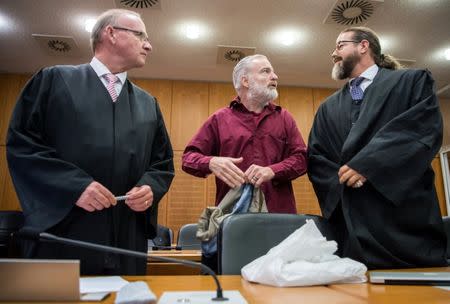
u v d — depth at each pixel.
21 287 0.60
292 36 4.05
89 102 1.27
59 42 4.21
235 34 4.03
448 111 5.62
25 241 1.12
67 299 0.60
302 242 0.85
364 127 1.37
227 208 1.50
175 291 0.69
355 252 1.20
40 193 1.11
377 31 3.94
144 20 3.77
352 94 1.58
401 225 1.26
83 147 1.21
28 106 1.24
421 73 1.41
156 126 1.47
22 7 3.59
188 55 4.53
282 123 1.75
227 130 1.72
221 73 5.04
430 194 1.29
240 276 0.92
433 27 3.88
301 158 1.60
